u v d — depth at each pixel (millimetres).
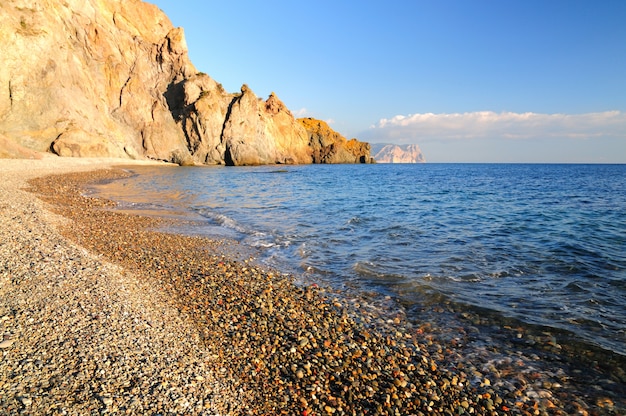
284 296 9773
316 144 128125
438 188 47031
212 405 5012
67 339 5910
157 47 89312
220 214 22766
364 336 7715
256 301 9172
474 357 7066
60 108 56500
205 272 11344
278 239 16516
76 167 47062
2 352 5305
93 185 34438
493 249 15016
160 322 7344
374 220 21844
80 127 59062
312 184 48594
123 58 82375
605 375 6516
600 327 8219
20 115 51750
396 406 5512
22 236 11016
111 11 82250
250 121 95375
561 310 9094
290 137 116500
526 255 14078
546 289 10523
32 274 8250
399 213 24859
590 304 9453
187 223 19391
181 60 89938
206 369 5926
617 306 9344
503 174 90062
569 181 62438
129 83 79000
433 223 21062
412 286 10688
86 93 65375
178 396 5027
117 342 6090
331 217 22688
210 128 88062
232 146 90688
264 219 21609
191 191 34656
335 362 6590
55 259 9461
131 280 9625
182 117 86750
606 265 12797
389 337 7758
